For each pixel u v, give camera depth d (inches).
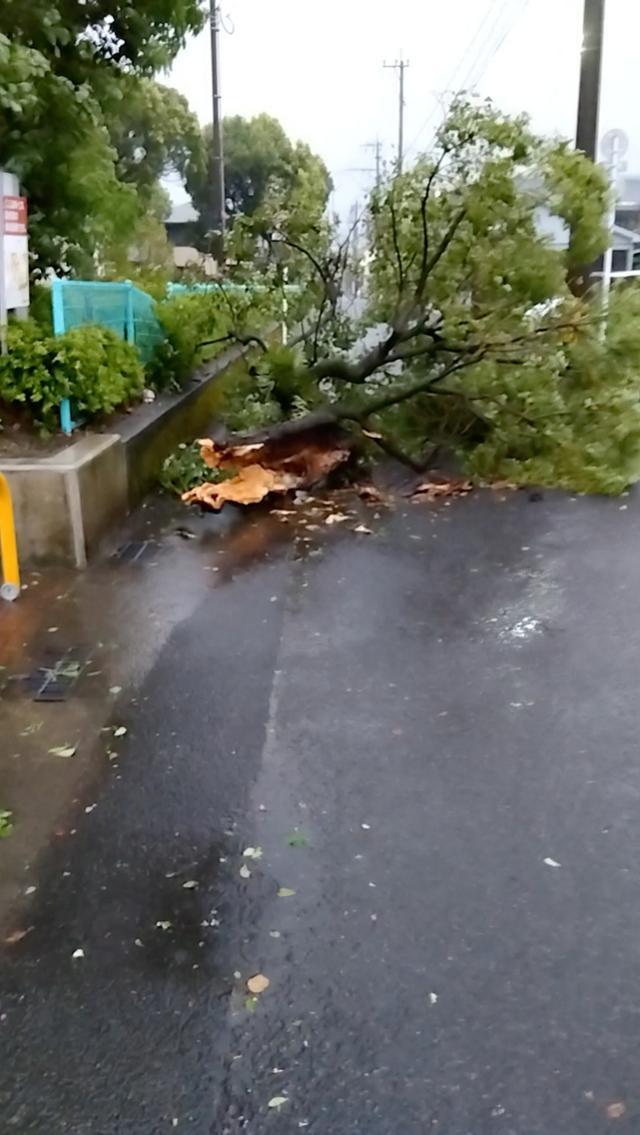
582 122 417.4
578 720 159.8
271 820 132.0
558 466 323.3
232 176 1328.7
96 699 169.5
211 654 188.9
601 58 409.4
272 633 199.9
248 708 165.6
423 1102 87.9
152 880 119.7
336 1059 92.6
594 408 327.3
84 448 258.7
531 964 104.5
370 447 344.2
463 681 175.6
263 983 102.3
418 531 274.7
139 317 373.4
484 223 328.2
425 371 340.5
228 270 370.6
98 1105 88.0
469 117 320.2
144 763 147.4
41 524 238.8
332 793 138.5
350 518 290.4
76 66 339.6
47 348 276.1
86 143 337.7
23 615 210.1
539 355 312.5
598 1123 85.5
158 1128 85.6
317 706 166.2
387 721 160.6
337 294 349.7
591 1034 95.1
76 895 117.1
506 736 154.8
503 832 128.6
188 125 961.5
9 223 278.5
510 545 257.9
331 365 332.2
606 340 335.0
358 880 119.0
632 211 836.6
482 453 331.3
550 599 216.1
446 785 140.4
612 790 138.5
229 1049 94.0
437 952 106.5
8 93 274.4
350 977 103.0
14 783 142.2
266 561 249.8
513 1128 85.1
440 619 206.4
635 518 280.1
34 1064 92.7
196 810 134.6
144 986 102.2
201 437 404.5
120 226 391.2
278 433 316.8
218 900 115.6
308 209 347.3
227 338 374.0
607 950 106.4
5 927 111.7
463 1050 93.4
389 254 338.0
